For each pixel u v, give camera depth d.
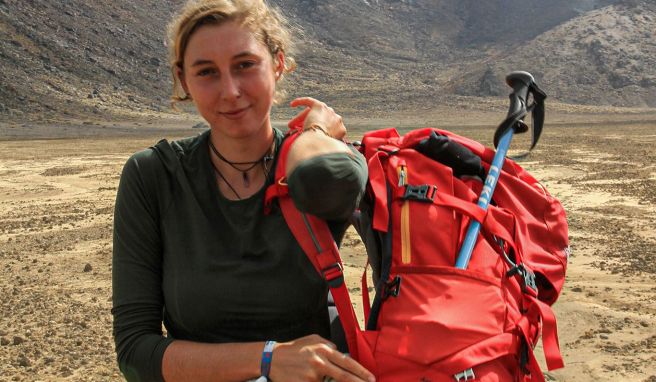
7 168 23.25
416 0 172.25
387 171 2.44
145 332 2.28
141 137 47.47
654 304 6.80
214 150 2.34
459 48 158.38
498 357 2.14
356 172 2.07
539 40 130.50
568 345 5.84
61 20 98.12
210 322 2.25
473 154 2.56
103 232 11.27
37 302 7.44
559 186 15.51
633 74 116.00
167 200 2.31
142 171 2.32
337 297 2.17
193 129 62.47
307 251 2.19
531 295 2.31
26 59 85.31
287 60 2.50
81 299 7.55
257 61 2.28
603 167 19.16
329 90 108.50
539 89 2.80
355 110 94.44
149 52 99.88
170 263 2.29
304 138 2.15
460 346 2.07
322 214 2.08
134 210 2.31
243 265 2.23
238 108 2.25
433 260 2.24
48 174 20.73
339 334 2.39
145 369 2.22
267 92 2.30
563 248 2.49
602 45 123.69
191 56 2.25
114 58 95.06
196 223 2.27
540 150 25.55
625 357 5.52
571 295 7.14
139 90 88.44
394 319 2.16
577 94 112.88
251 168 2.32
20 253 9.92
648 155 22.88
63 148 33.78
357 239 9.77
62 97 78.56
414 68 140.00
